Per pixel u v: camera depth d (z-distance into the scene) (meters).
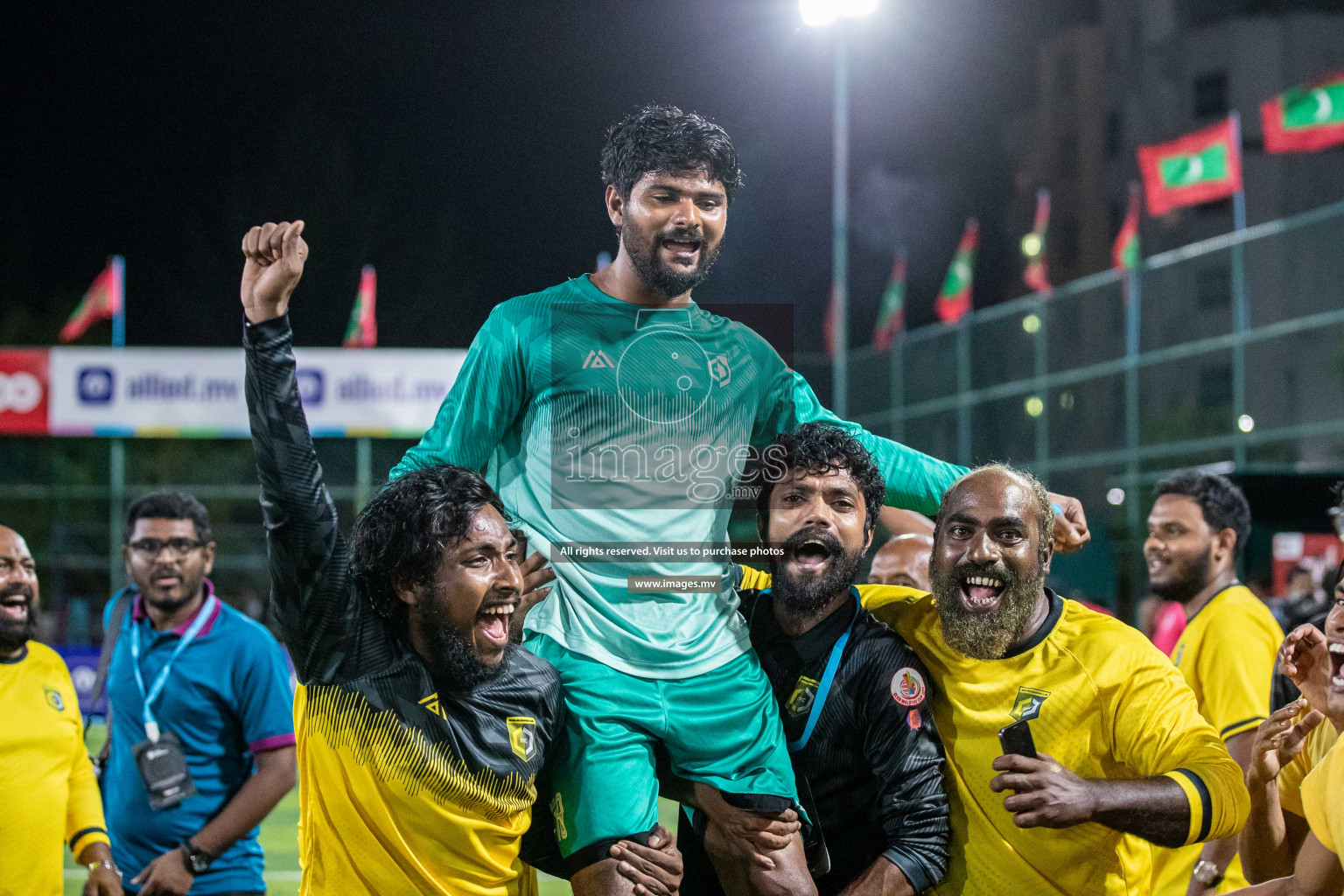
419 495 2.61
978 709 3.01
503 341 2.96
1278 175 26.45
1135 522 13.91
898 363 17.97
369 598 2.68
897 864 2.86
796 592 2.98
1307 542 9.45
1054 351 15.30
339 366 14.58
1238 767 2.87
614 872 2.73
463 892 2.66
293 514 2.52
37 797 3.85
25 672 3.93
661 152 2.89
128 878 4.32
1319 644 2.91
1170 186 14.84
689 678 2.86
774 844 2.85
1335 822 2.68
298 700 2.68
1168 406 13.98
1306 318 12.91
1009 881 2.95
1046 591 3.20
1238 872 4.11
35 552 15.02
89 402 14.70
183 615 4.45
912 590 3.41
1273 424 13.32
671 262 2.91
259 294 2.50
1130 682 2.98
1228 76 27.81
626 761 2.80
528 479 2.99
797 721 3.04
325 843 2.64
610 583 2.90
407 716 2.59
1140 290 14.52
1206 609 4.50
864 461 3.04
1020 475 3.06
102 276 18.11
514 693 2.71
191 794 4.25
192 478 16.03
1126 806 2.70
